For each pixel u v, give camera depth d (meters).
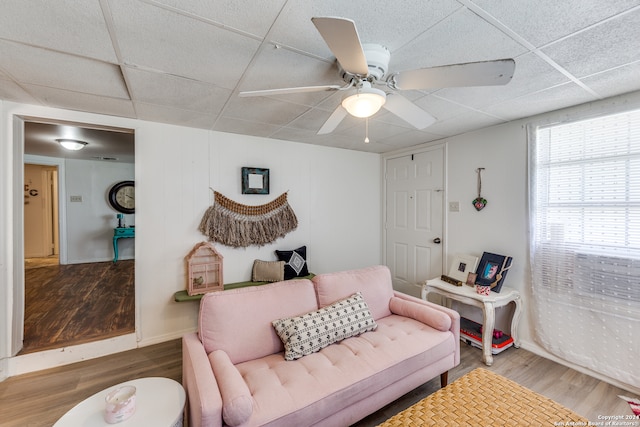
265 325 1.83
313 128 2.91
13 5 1.12
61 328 2.78
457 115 2.51
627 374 2.01
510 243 2.70
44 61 1.58
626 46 1.44
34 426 1.71
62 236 5.73
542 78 1.79
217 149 3.04
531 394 1.44
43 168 6.49
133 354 2.55
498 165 2.79
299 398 1.37
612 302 2.08
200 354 1.54
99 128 2.61
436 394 1.46
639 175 1.97
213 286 2.93
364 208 4.13
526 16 1.21
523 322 2.62
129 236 6.01
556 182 2.38
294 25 1.27
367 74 1.35
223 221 3.05
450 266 3.26
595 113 2.16
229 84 1.86
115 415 1.16
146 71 1.68
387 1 1.12
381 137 3.29
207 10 1.17
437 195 3.41
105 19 1.22
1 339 2.16
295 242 3.55
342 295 2.20
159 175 2.76
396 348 1.79
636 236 1.98
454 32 1.33
